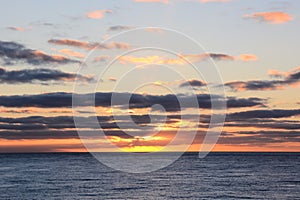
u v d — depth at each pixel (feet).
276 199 181.68
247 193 196.54
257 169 343.26
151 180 250.78
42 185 220.23
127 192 198.59
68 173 296.10
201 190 205.36
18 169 333.42
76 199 179.22
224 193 196.44
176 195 190.60
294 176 273.75
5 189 204.74
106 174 291.79
